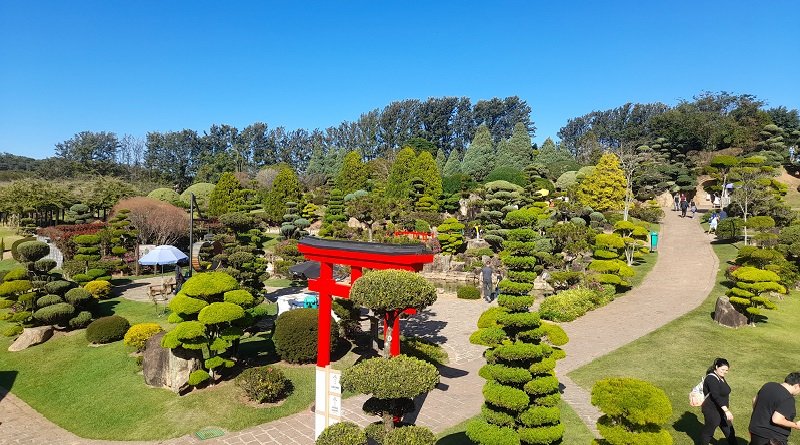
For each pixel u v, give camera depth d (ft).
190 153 323.37
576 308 61.11
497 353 25.84
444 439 31.45
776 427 22.36
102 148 316.19
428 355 48.39
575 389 38.83
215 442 33.24
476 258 100.83
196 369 41.09
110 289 74.95
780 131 173.68
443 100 315.58
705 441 25.68
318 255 32.94
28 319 58.70
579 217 118.62
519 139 211.61
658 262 90.94
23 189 145.79
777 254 69.00
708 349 46.29
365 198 147.74
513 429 25.00
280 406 38.17
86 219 133.28
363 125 322.55
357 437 22.61
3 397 45.14
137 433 35.63
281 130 348.38
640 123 287.89
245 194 150.92
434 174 155.12
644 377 40.24
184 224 111.45
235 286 44.50
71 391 44.39
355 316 50.90
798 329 52.47
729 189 141.38
